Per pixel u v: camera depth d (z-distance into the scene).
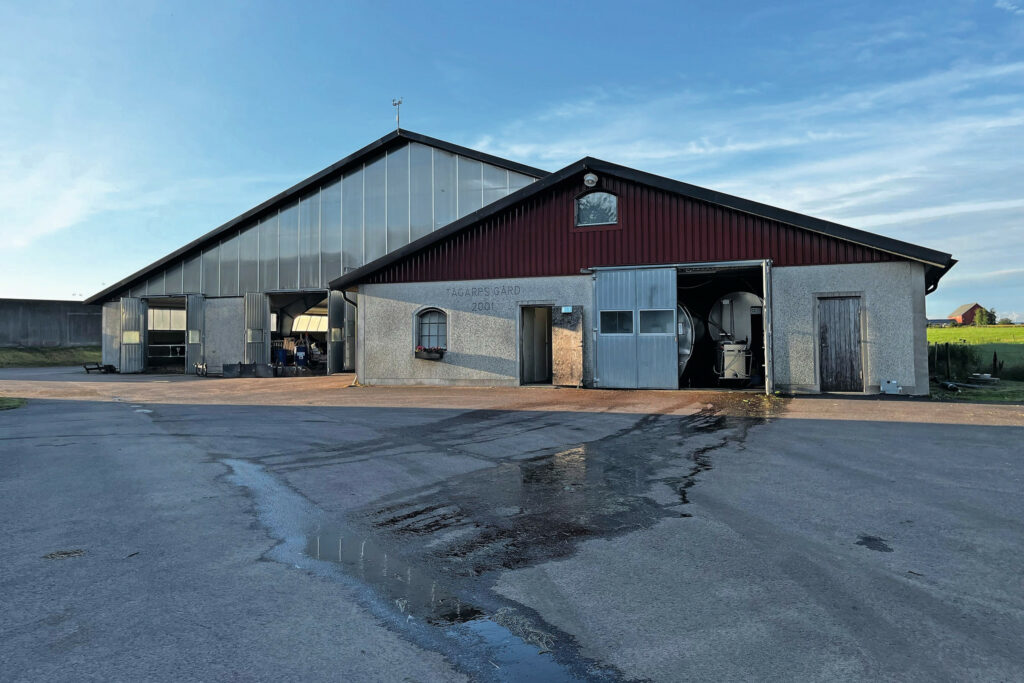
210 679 2.47
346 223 25.30
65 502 5.23
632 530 4.34
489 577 3.53
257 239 26.67
